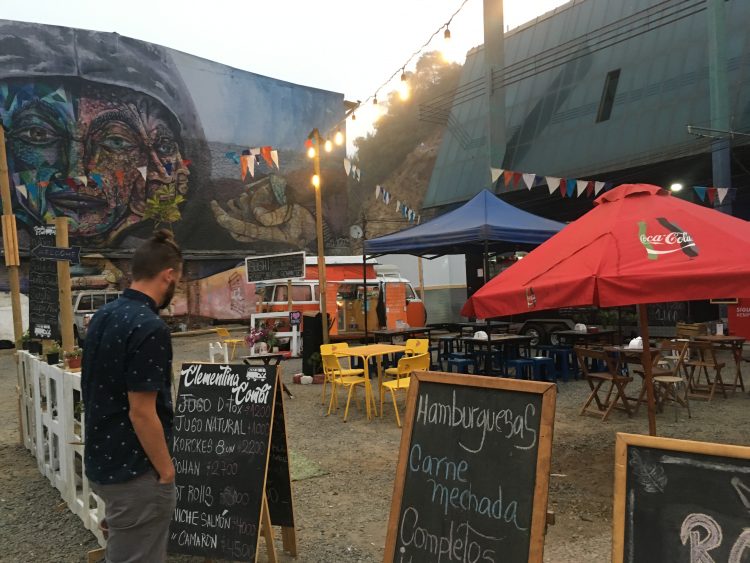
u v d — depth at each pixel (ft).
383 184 169.48
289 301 46.62
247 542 11.08
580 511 14.23
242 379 12.13
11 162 76.23
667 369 24.72
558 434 21.40
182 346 63.52
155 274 8.22
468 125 87.10
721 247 13.34
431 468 8.98
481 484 8.45
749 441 19.75
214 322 92.02
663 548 6.75
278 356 33.09
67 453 15.03
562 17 78.43
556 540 12.57
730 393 28.19
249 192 99.30
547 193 72.64
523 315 50.47
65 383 14.94
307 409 26.91
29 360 20.29
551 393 8.16
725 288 12.25
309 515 14.52
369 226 155.84
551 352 34.76
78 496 15.14
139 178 86.38
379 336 39.17
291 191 104.83
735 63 55.52
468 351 38.88
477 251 38.09
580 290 13.66
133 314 7.89
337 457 19.34
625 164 61.57
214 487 11.59
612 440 20.45
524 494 8.06
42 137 78.54
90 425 7.97
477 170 81.71
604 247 14.46
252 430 11.68
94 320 8.20
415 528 8.85
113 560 8.00
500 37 70.95
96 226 82.38
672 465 6.95
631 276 13.10
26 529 14.14
